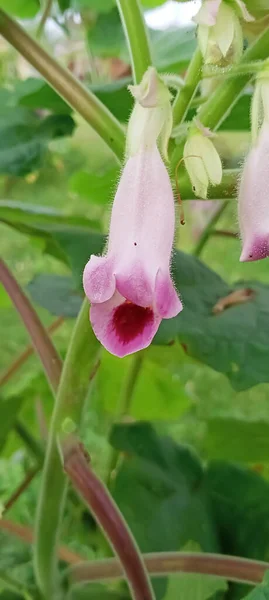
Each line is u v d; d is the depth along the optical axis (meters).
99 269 0.09
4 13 0.12
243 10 0.09
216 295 0.15
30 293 0.18
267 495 0.17
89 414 0.25
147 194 0.09
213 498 0.17
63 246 0.15
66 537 0.18
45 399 0.23
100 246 0.15
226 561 0.13
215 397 0.33
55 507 0.12
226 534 0.17
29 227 0.16
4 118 0.18
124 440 0.18
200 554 0.13
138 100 0.09
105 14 0.23
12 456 0.24
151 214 0.09
